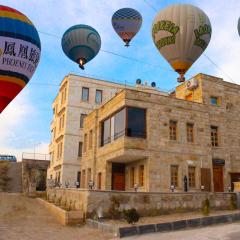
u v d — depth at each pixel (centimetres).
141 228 1516
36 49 1524
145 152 2412
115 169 2719
